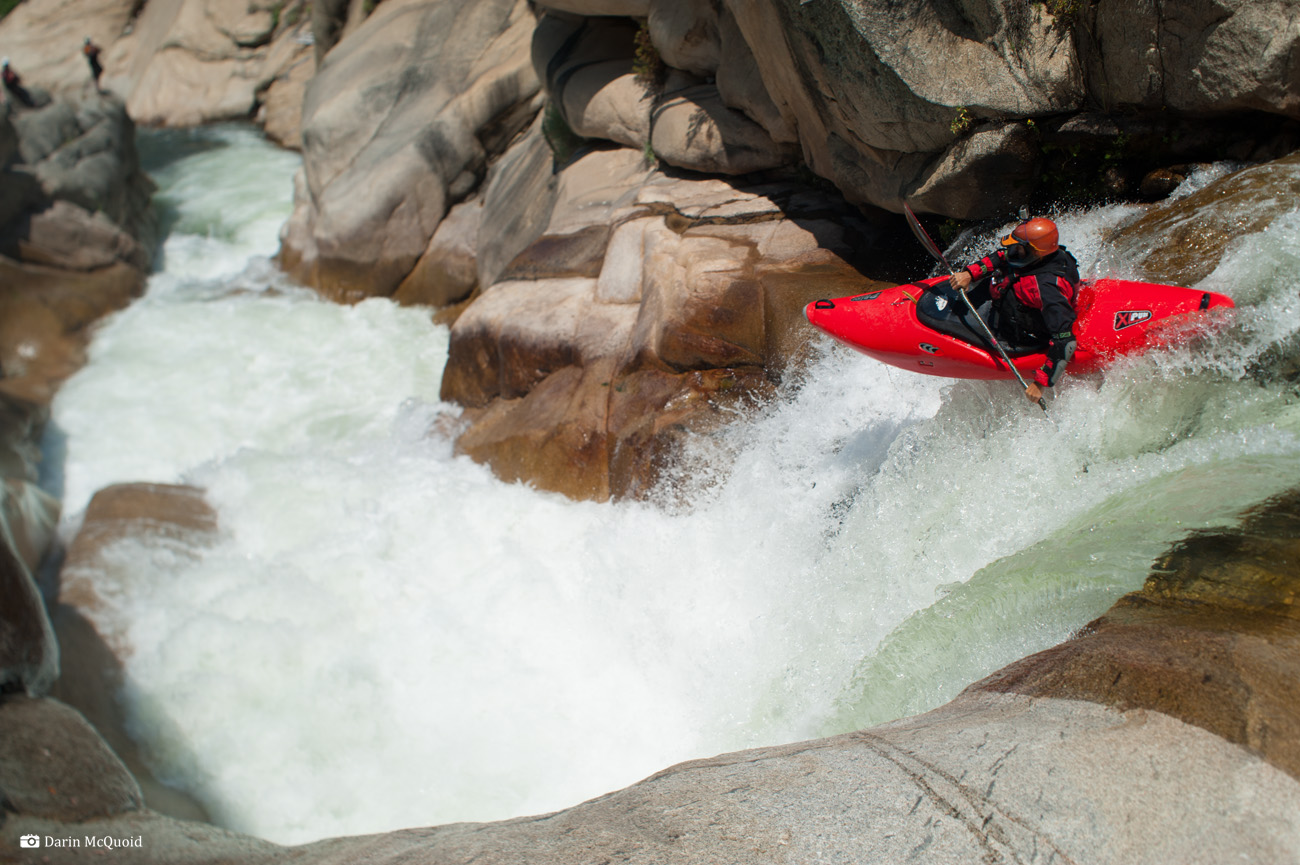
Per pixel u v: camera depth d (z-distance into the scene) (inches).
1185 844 97.6
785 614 233.9
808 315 240.4
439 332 489.4
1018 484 208.7
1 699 227.8
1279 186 212.5
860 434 256.4
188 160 759.7
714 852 108.4
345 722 251.3
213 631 275.4
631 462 294.8
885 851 103.8
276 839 226.4
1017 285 199.5
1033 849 100.3
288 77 840.3
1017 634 161.6
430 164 522.3
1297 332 191.0
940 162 276.4
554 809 216.5
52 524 362.3
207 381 467.5
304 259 561.9
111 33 978.7
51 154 553.9
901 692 178.5
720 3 356.5
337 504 337.7
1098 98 252.8
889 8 253.9
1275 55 215.3
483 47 554.6
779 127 338.0
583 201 415.8
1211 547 151.6
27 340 494.6
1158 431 199.0
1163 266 220.2
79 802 199.9
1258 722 110.3
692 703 232.1
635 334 317.7
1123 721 115.5
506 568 289.6
